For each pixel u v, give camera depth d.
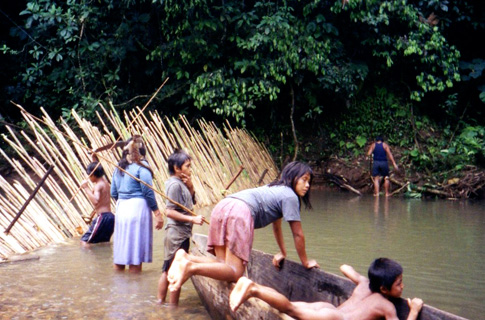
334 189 15.25
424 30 15.11
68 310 4.46
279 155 16.34
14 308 4.50
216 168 12.08
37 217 7.49
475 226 8.82
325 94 16.20
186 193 4.95
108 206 7.44
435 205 11.87
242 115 14.15
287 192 4.12
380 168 13.66
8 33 15.63
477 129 15.49
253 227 4.04
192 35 14.02
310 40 14.36
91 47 13.88
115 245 5.79
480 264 6.13
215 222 4.07
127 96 15.00
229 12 14.09
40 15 13.37
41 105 15.02
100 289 5.10
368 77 16.36
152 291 5.07
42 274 5.64
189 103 15.73
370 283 3.58
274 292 3.24
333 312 3.37
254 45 14.07
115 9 14.56
